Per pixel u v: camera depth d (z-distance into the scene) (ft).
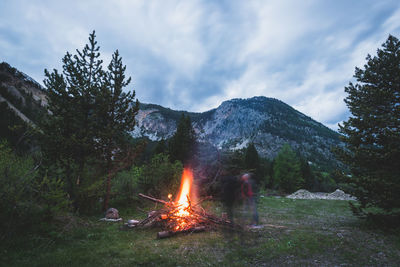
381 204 20.17
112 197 37.70
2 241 14.57
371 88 21.76
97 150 29.55
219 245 15.62
